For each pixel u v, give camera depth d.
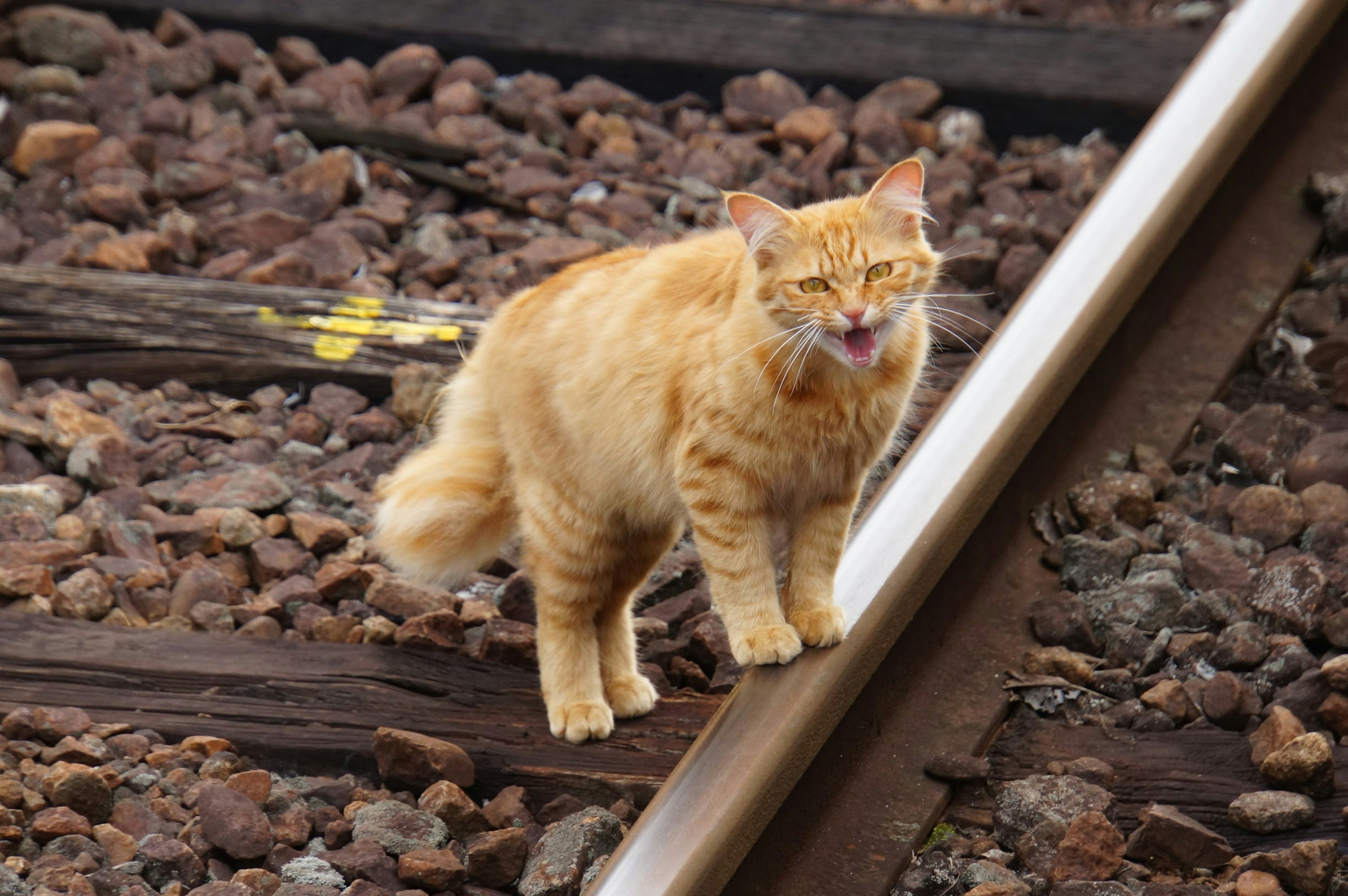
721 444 5.58
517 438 6.46
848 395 5.64
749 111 10.62
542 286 6.63
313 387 8.29
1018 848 4.93
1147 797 5.15
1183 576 6.09
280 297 8.45
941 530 5.54
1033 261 8.96
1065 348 6.31
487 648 6.48
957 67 10.65
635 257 6.42
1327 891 4.66
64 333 8.17
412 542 6.62
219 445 7.85
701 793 4.75
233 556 7.06
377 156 9.99
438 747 5.69
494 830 5.45
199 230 9.13
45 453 7.50
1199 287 7.48
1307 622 5.77
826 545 5.94
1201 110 7.52
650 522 6.39
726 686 6.38
